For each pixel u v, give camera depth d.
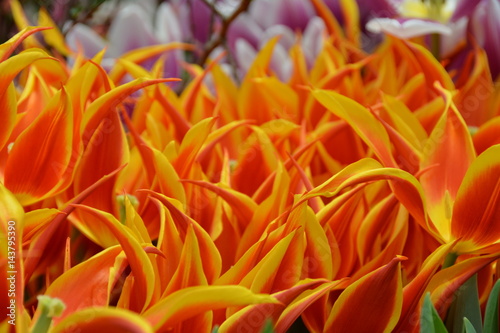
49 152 0.65
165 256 0.61
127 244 0.57
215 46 1.13
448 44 1.14
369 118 0.68
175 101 0.85
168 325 0.54
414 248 0.70
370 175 0.61
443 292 0.64
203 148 0.74
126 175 0.74
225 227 0.69
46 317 0.53
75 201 0.63
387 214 0.68
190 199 0.70
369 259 0.69
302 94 0.96
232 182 0.75
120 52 1.17
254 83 0.90
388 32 0.96
